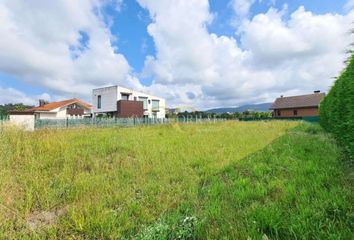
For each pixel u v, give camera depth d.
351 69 4.96
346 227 2.38
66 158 6.04
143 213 3.13
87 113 46.09
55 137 8.72
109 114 39.91
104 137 10.08
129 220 2.99
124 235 2.66
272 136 11.51
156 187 4.18
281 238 2.40
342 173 4.14
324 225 2.47
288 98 47.00
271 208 2.91
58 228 2.82
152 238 2.53
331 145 7.63
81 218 2.92
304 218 2.63
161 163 5.97
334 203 2.81
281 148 7.44
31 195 3.68
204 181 4.50
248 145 8.50
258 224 2.60
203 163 5.92
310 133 12.66
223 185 4.07
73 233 2.71
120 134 11.72
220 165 5.58
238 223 2.71
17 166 5.36
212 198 3.55
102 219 2.89
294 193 3.39
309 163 5.02
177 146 8.45
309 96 44.16
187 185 4.27
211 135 12.20
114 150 7.57
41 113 38.47
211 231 2.58
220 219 2.84
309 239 2.31
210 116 45.34
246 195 3.54
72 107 43.66
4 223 2.87
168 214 3.06
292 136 10.94
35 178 4.49
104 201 3.54
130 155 7.07
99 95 41.09
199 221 2.80
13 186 4.08
